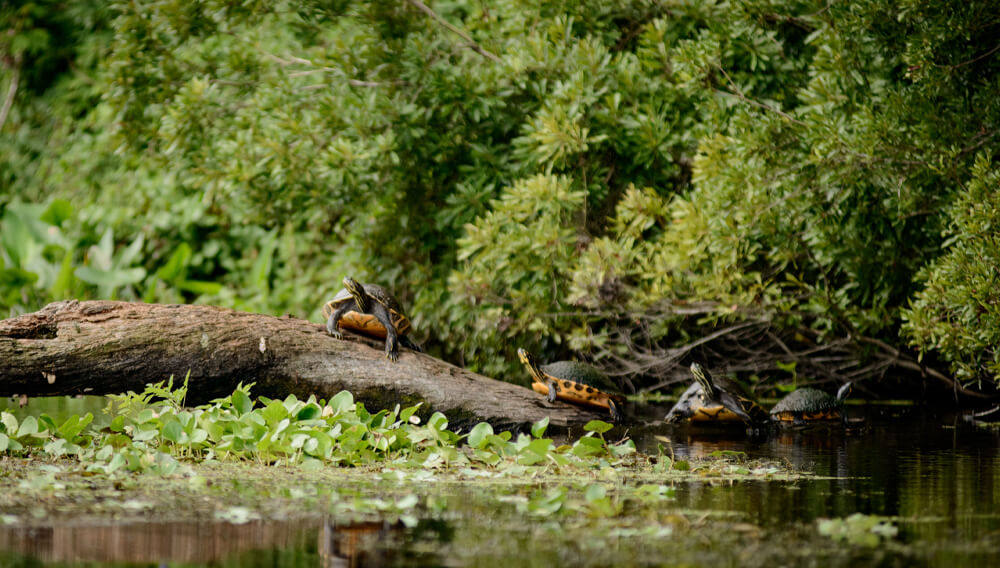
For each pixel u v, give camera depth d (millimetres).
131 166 20344
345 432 7488
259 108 14086
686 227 11234
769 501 5629
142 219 19594
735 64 12680
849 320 12570
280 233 19266
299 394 9047
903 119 10250
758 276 11883
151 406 8422
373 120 13352
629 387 15164
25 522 4922
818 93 10688
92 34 23375
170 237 19453
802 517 5121
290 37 15898
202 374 8648
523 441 7488
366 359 9281
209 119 14312
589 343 13531
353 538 4570
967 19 9883
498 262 13039
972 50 10422
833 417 10891
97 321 8531
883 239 11867
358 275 15422
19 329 8266
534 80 13492
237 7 13508
